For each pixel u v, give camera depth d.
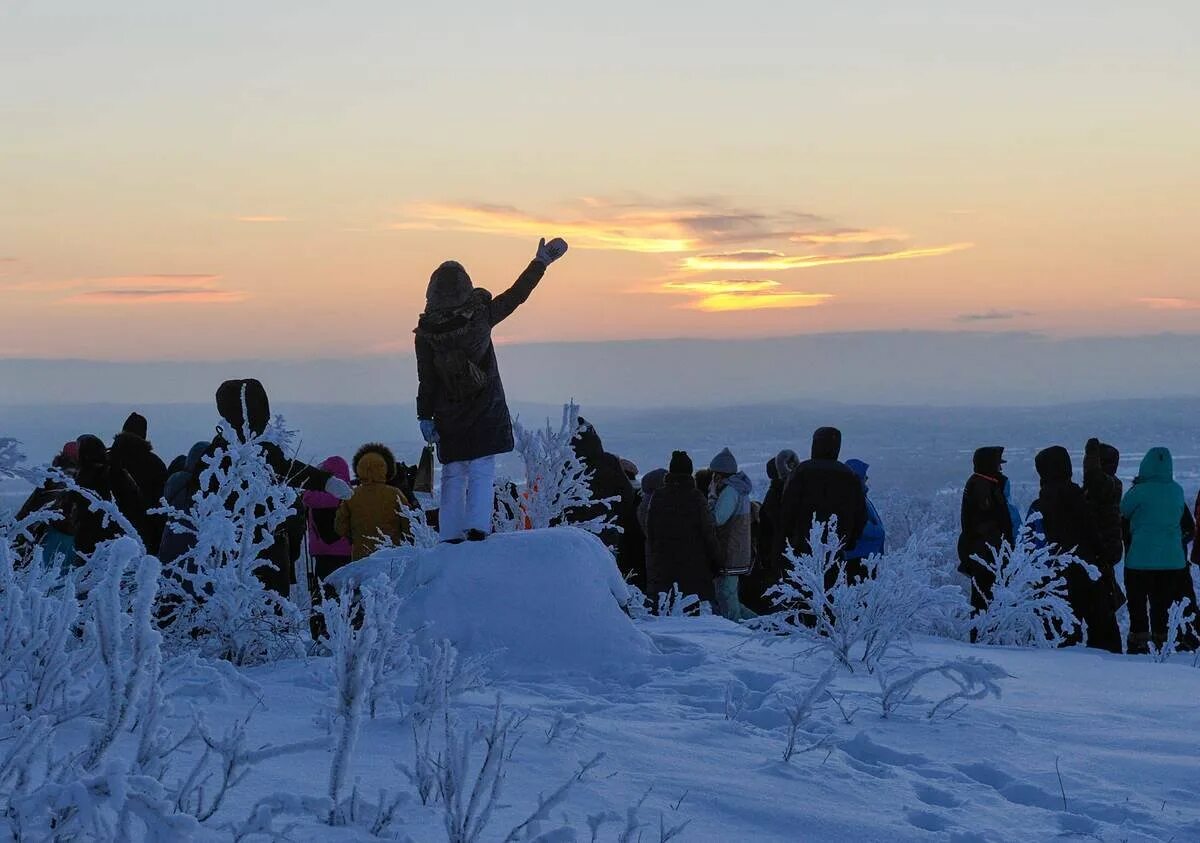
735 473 12.53
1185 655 10.41
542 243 7.38
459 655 6.72
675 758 4.68
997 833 4.08
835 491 10.53
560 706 5.70
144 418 9.91
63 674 3.68
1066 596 11.68
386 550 7.52
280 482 7.09
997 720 6.00
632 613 10.05
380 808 3.20
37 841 2.61
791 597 7.87
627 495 11.89
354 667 3.23
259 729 4.41
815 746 4.99
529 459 10.55
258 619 6.57
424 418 7.39
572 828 3.08
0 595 3.81
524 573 7.17
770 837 3.81
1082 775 4.95
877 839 3.90
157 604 6.63
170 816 2.47
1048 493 11.77
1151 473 11.66
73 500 8.13
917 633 10.55
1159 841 4.12
